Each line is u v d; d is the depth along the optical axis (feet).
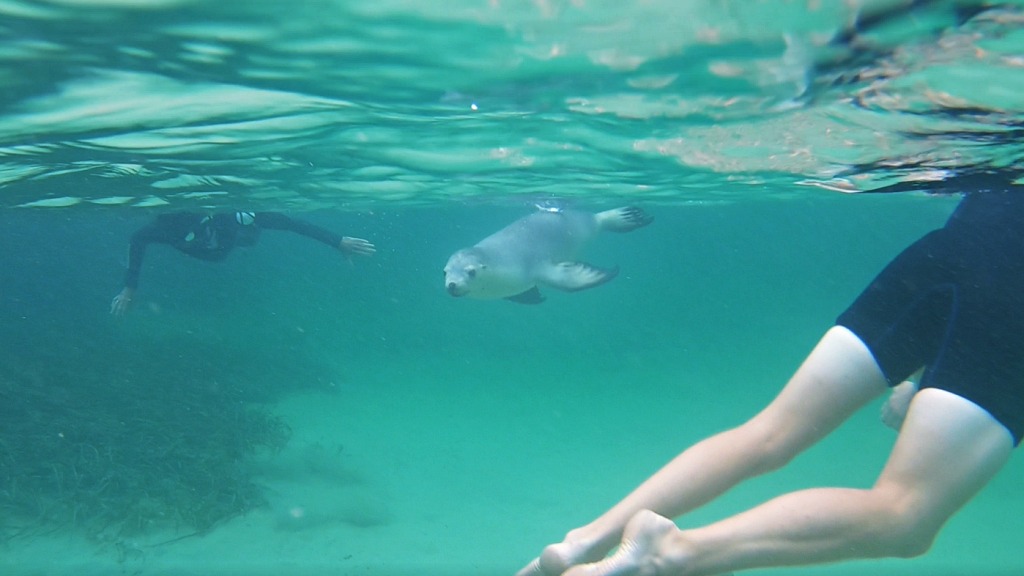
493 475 14.69
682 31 4.11
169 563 9.78
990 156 7.54
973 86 5.24
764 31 4.08
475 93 5.67
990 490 13.85
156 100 5.72
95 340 23.12
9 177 9.54
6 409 14.30
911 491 3.87
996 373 3.92
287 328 34.12
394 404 20.89
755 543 3.87
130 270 13.08
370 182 11.59
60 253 95.04
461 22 3.98
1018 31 3.97
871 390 4.71
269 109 6.23
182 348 22.30
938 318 4.58
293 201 14.10
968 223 4.72
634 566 3.93
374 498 12.74
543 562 4.65
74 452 12.51
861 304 4.91
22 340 21.95
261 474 13.26
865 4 3.63
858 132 7.02
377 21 3.96
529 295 13.26
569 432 18.97
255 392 18.94
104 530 10.54
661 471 4.84
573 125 7.15
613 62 4.76
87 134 6.94
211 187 11.14
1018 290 4.09
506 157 9.12
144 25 3.93
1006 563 10.28
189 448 13.25
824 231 85.97
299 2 3.66
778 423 4.79
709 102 6.00
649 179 11.43
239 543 10.49
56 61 4.53
